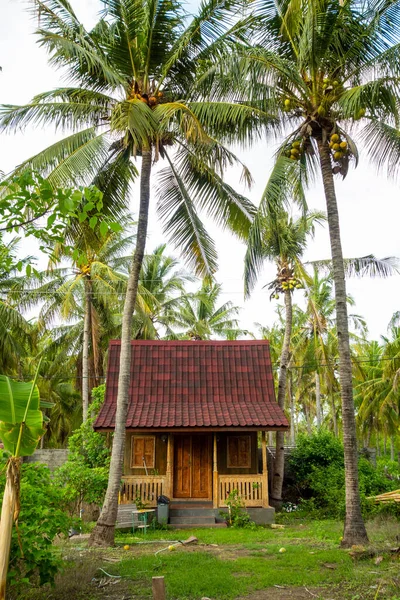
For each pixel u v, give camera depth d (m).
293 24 11.72
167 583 7.95
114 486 11.54
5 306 24.69
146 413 16.83
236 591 7.55
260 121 12.66
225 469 17.59
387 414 34.44
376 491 17.91
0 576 4.86
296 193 13.91
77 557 9.23
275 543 11.41
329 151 11.70
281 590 7.65
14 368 26.14
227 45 12.83
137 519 14.19
